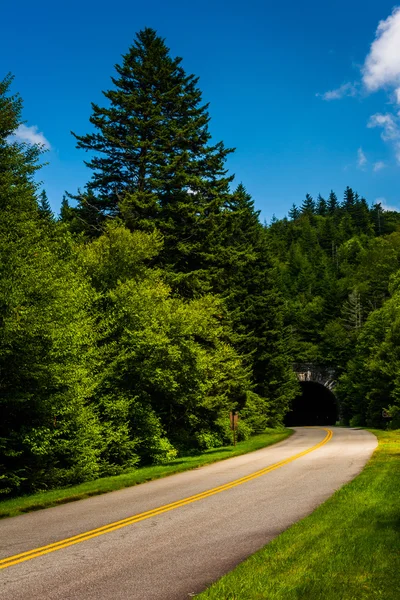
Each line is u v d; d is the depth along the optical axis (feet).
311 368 244.63
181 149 111.34
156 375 72.84
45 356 50.55
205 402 90.38
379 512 30.01
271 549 23.02
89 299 68.64
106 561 22.93
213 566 21.83
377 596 16.42
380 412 171.73
